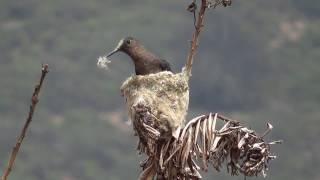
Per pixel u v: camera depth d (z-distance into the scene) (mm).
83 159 67875
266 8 100812
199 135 8586
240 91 85625
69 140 70188
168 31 92438
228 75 87625
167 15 95562
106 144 70438
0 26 96250
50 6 100625
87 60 88688
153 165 8672
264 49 93688
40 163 64812
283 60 93625
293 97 86938
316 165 67062
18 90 80375
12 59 88438
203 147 8555
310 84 89688
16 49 91688
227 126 8641
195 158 8555
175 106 8906
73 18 98312
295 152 69062
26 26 96812
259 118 79062
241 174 9000
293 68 92312
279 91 87938
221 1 8664
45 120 73312
